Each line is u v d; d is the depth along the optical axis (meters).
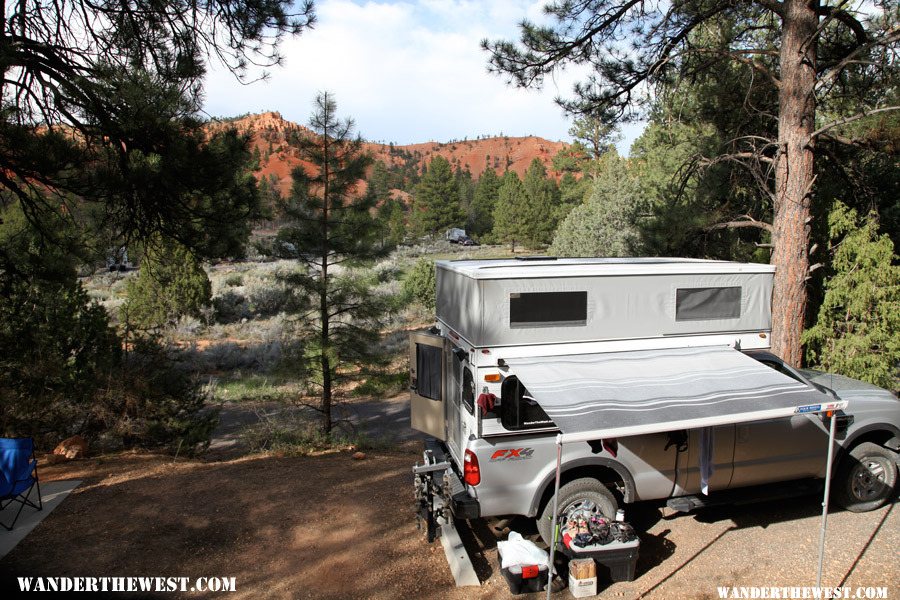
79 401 9.70
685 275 5.84
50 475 7.80
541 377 5.02
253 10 9.02
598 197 24.95
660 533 6.00
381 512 6.60
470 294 5.43
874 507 6.30
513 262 6.50
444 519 5.85
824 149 10.20
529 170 69.38
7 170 7.77
